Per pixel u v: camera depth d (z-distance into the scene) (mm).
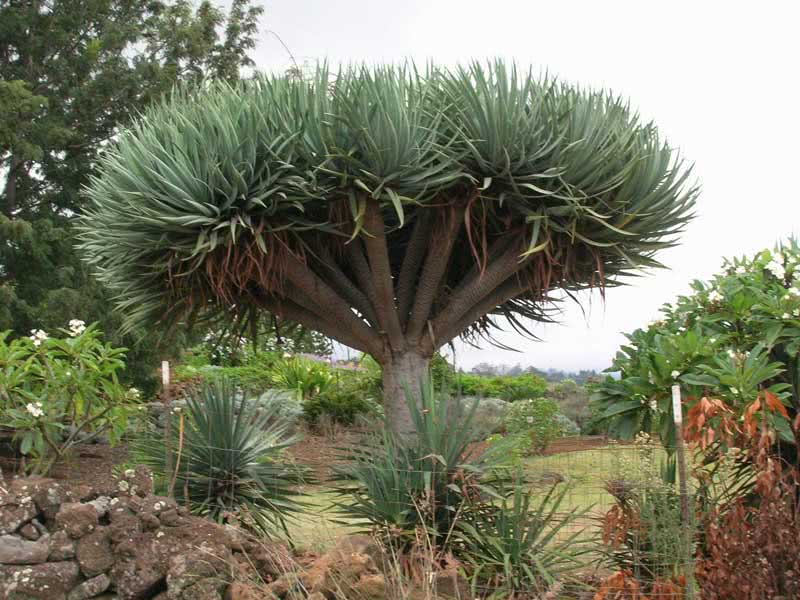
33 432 6824
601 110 7676
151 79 18688
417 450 6281
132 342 15492
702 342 6352
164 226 7059
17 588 4945
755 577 4828
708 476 5762
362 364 20797
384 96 6941
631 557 5746
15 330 15406
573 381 18828
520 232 7625
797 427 5785
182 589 4941
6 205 17719
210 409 7051
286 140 6945
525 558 5836
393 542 5965
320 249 7781
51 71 18375
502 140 7133
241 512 6477
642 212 7648
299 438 7535
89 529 5145
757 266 7238
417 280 8219
